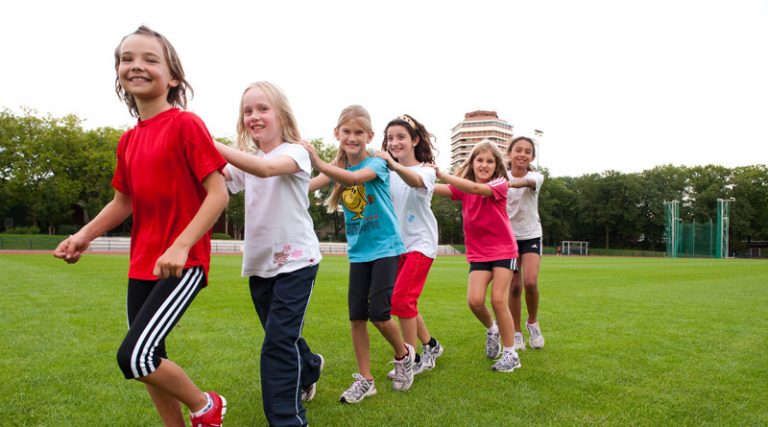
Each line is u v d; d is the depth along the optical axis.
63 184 41.91
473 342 5.01
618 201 60.72
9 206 43.88
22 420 2.74
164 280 2.12
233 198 48.31
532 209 4.95
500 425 2.75
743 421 2.89
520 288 4.88
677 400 3.24
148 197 2.19
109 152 43.56
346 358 4.30
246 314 6.31
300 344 3.12
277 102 2.82
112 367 3.81
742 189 63.94
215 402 2.26
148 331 2.00
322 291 9.10
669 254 54.00
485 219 4.17
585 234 65.31
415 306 3.82
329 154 54.53
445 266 19.56
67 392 3.24
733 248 64.38
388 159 3.35
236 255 28.94
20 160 41.31
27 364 3.87
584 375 3.80
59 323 5.54
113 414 2.86
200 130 2.12
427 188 3.76
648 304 7.95
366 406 3.08
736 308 7.58
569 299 8.55
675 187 65.25
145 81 2.18
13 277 10.94
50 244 36.44
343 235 60.44
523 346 4.74
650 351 4.63
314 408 3.05
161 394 2.29
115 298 7.59
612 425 2.79
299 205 2.74
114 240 37.88
